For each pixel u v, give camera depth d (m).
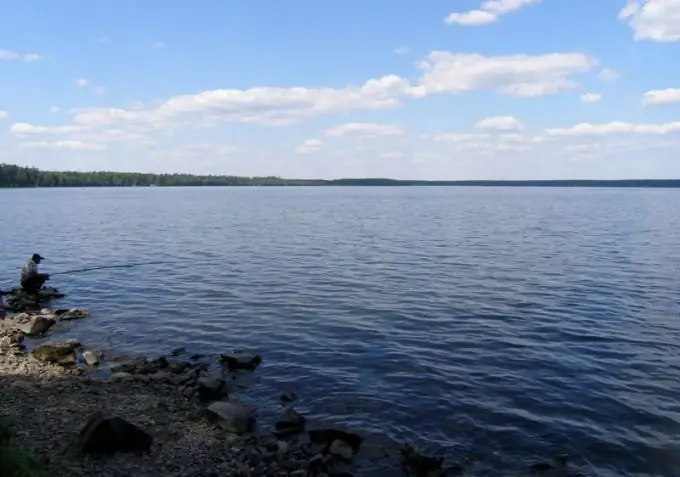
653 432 14.32
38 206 126.19
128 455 12.64
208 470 12.27
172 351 21.52
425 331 23.44
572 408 15.74
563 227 73.31
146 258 45.19
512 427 14.69
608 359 19.69
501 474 12.55
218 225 78.56
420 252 47.84
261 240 58.34
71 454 12.43
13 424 13.78
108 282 35.28
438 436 14.33
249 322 25.33
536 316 25.50
